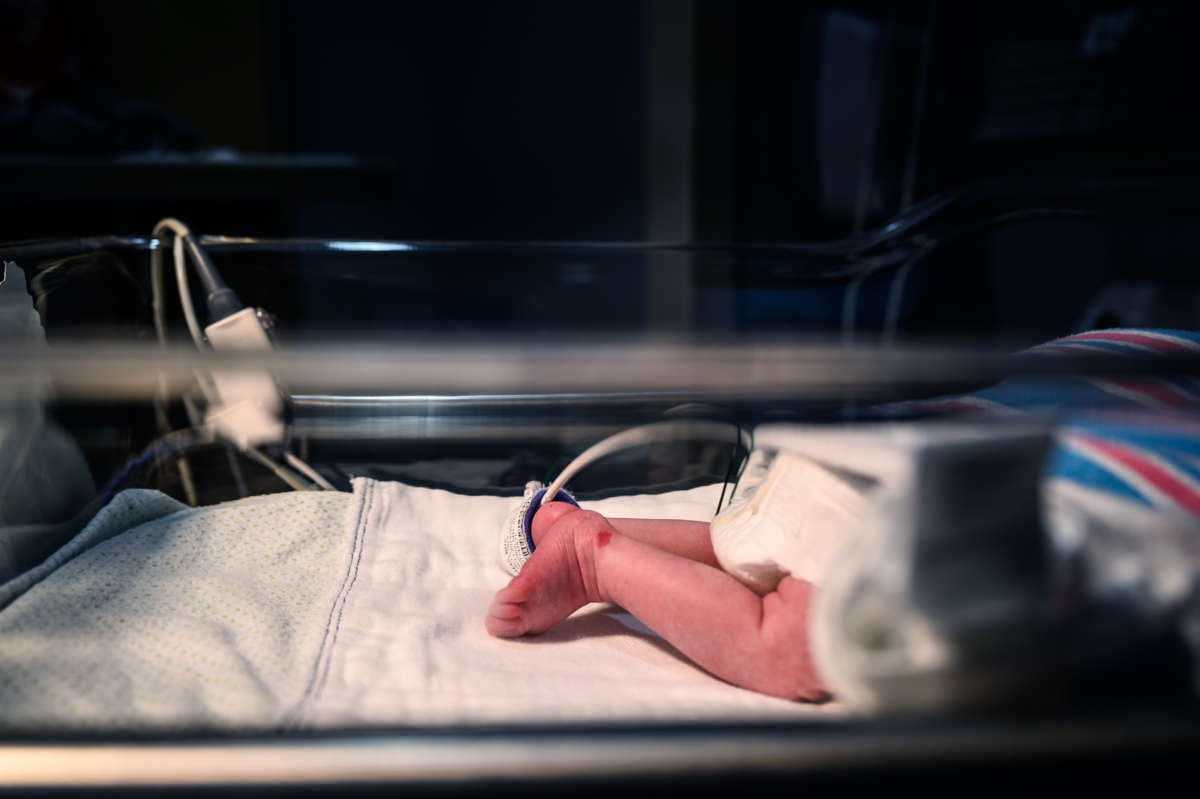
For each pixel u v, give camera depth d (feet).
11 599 2.43
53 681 1.94
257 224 7.72
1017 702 1.24
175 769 1.22
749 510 2.39
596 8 11.48
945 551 1.24
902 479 1.27
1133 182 4.84
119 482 3.26
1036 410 1.81
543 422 3.50
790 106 8.52
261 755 1.23
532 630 2.53
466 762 1.22
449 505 3.33
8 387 2.43
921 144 6.59
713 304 4.86
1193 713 1.23
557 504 2.87
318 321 4.44
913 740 1.22
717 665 2.22
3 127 7.35
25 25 7.54
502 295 5.39
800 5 8.25
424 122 12.50
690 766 1.21
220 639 2.24
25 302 2.98
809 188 8.07
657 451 3.65
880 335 4.84
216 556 2.81
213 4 11.39
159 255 3.83
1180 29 5.72
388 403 3.44
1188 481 1.62
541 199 12.30
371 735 1.27
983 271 5.96
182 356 1.47
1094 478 1.62
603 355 1.52
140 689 1.96
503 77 12.20
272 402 3.29
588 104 11.80
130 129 8.06
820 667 1.42
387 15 12.24
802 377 1.55
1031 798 1.21
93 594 2.46
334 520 3.11
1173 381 1.95
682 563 2.39
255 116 11.85
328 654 2.27
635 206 11.71
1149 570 1.33
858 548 1.36
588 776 1.21
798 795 1.21
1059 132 6.15
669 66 9.95
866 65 7.25
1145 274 6.40
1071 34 6.02
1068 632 1.24
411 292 4.74
